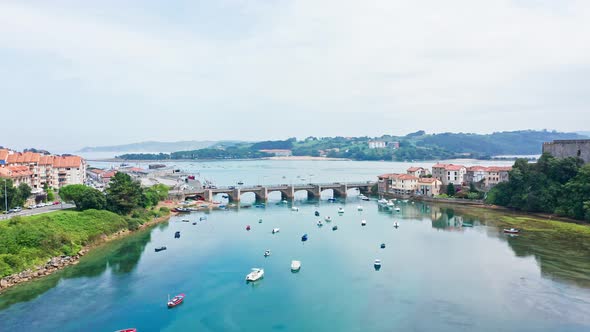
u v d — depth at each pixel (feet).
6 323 262.26
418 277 350.84
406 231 527.40
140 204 603.67
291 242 472.03
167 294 314.55
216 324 268.62
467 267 373.81
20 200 503.20
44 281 333.62
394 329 260.01
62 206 526.16
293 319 274.77
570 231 496.23
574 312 278.05
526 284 328.49
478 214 630.74
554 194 586.04
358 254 422.00
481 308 287.48
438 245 452.35
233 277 353.51
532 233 493.36
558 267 366.43
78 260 388.78
